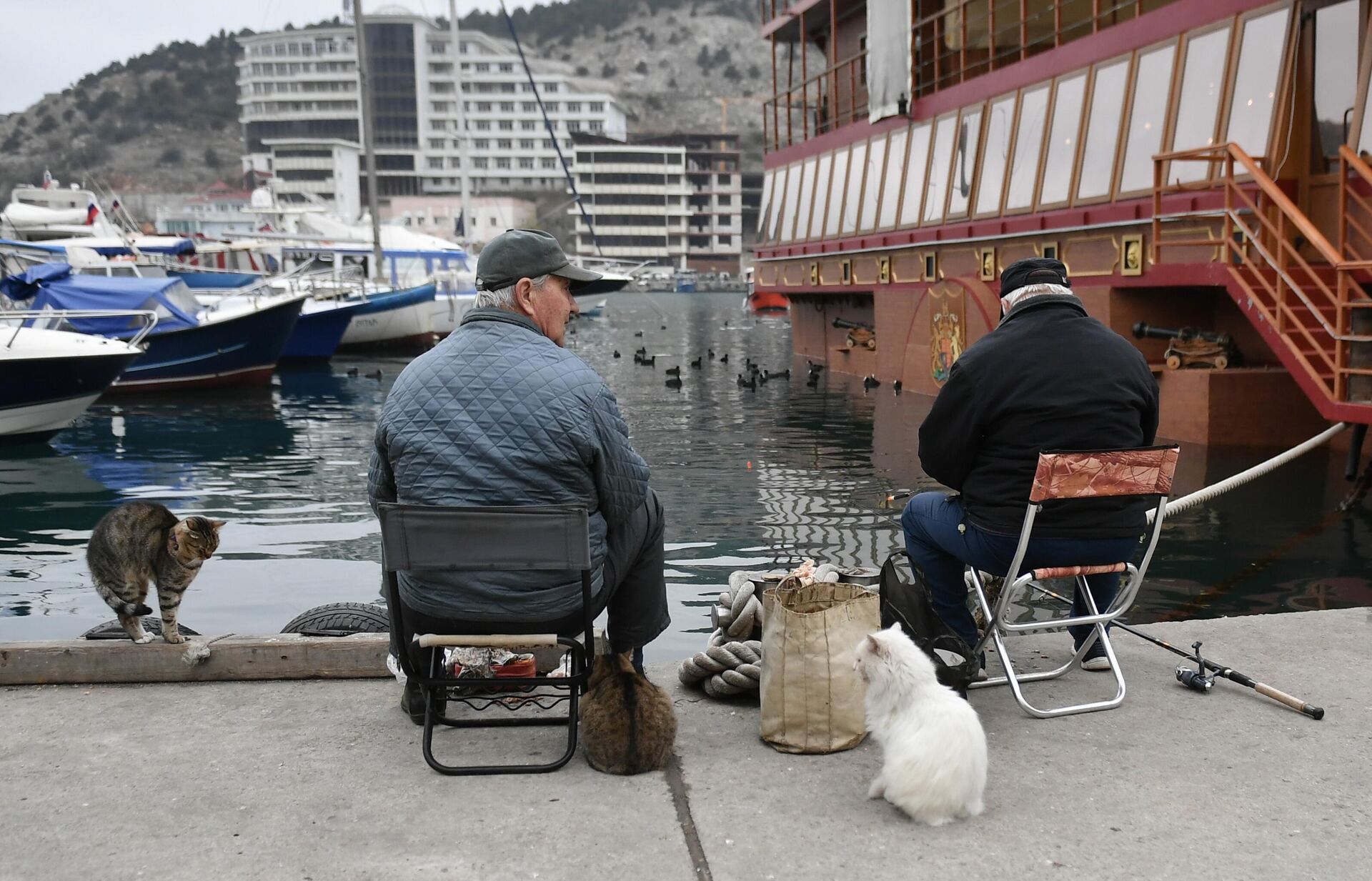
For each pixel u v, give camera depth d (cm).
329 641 426
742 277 15250
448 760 351
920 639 385
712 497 1145
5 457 1591
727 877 281
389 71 17700
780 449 1476
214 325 2533
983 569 403
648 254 15988
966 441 391
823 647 356
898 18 2191
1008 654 461
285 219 6038
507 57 17700
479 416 338
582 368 348
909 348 2167
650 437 1611
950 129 2034
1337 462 1214
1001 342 387
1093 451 365
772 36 3094
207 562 927
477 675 395
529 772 341
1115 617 400
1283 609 699
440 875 281
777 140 3078
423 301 3900
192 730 376
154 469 1473
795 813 315
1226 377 1309
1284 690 407
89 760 352
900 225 2217
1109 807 318
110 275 3203
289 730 377
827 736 357
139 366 2489
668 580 823
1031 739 368
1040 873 282
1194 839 299
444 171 17675
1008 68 1836
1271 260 1113
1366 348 1002
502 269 353
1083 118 1623
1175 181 1404
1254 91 1301
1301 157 1273
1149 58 1488
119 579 418
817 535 958
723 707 405
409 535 328
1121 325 1497
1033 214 1727
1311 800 321
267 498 1242
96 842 298
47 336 1772
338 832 304
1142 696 406
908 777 306
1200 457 1247
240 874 281
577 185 15875
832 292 2608
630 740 337
